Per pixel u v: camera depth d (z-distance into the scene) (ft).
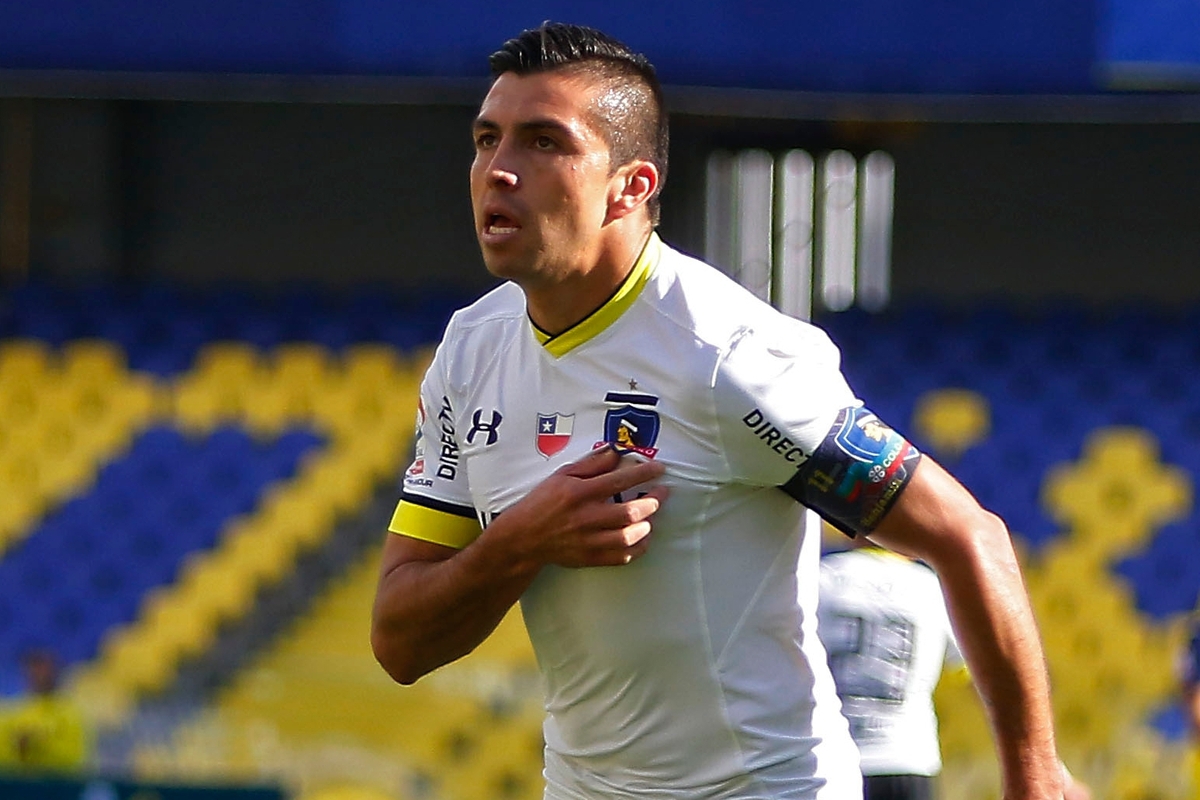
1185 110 85.05
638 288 25.95
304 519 102.06
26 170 110.52
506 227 25.34
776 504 26.58
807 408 25.36
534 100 25.36
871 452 25.59
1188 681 62.49
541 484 25.68
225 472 104.32
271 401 106.83
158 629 98.32
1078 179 106.63
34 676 84.94
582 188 25.27
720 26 86.84
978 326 106.42
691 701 26.81
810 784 27.27
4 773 72.49
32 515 104.12
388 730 86.53
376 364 107.14
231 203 111.14
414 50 87.66
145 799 67.62
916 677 49.96
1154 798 82.69
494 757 85.87
